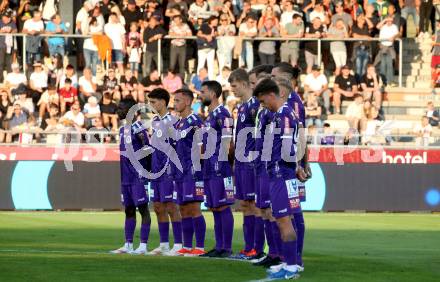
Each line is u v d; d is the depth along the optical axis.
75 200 67.31
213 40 81.31
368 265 36.00
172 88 78.75
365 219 61.78
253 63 84.50
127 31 83.69
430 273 33.84
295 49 83.19
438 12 91.88
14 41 81.94
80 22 82.75
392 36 84.88
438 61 87.25
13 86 78.25
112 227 53.81
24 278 31.00
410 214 67.56
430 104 80.38
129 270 33.44
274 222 34.84
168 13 82.75
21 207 66.94
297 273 32.53
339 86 81.88
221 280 31.19
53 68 80.62
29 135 69.44
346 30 83.94
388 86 85.94
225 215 39.34
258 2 86.38
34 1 87.44
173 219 41.34
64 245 43.25
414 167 69.06
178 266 34.91
